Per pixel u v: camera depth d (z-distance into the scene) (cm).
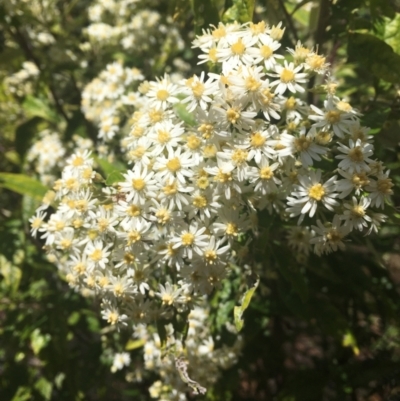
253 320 25
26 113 35
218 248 18
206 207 16
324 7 21
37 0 32
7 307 30
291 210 16
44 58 33
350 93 28
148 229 17
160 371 25
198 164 17
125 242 18
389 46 19
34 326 29
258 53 17
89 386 30
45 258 32
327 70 18
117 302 19
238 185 16
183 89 17
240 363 27
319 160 16
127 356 28
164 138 17
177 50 35
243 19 19
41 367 35
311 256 23
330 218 18
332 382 29
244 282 21
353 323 29
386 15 20
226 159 16
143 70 33
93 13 36
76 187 18
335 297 29
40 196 26
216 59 17
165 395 25
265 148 16
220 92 16
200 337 24
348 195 16
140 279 18
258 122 16
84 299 30
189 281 17
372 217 16
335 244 16
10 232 30
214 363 24
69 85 36
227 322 23
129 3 36
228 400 27
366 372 27
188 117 20
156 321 19
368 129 16
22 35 33
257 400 33
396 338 29
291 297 24
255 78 16
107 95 26
